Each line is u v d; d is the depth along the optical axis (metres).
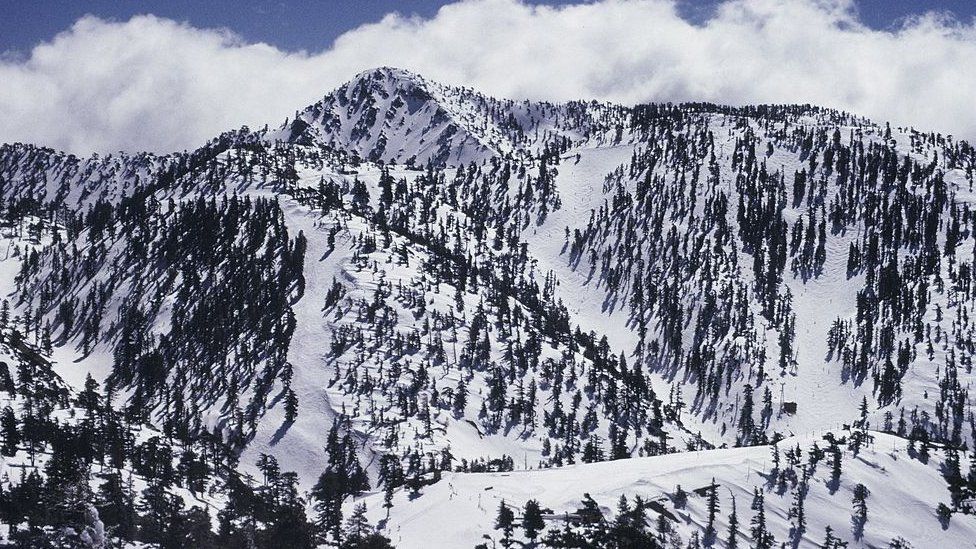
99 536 139.50
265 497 196.62
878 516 188.75
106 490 157.50
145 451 192.88
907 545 181.62
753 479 193.38
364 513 189.88
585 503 175.50
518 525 168.50
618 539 162.50
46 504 145.50
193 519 163.75
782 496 189.88
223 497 192.62
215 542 159.88
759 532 175.62
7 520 142.50
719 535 175.25
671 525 173.38
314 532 175.62
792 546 177.25
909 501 195.25
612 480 190.25
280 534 169.50
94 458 183.38
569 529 164.62
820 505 188.88
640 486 183.75
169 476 184.62
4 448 171.12
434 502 186.88
